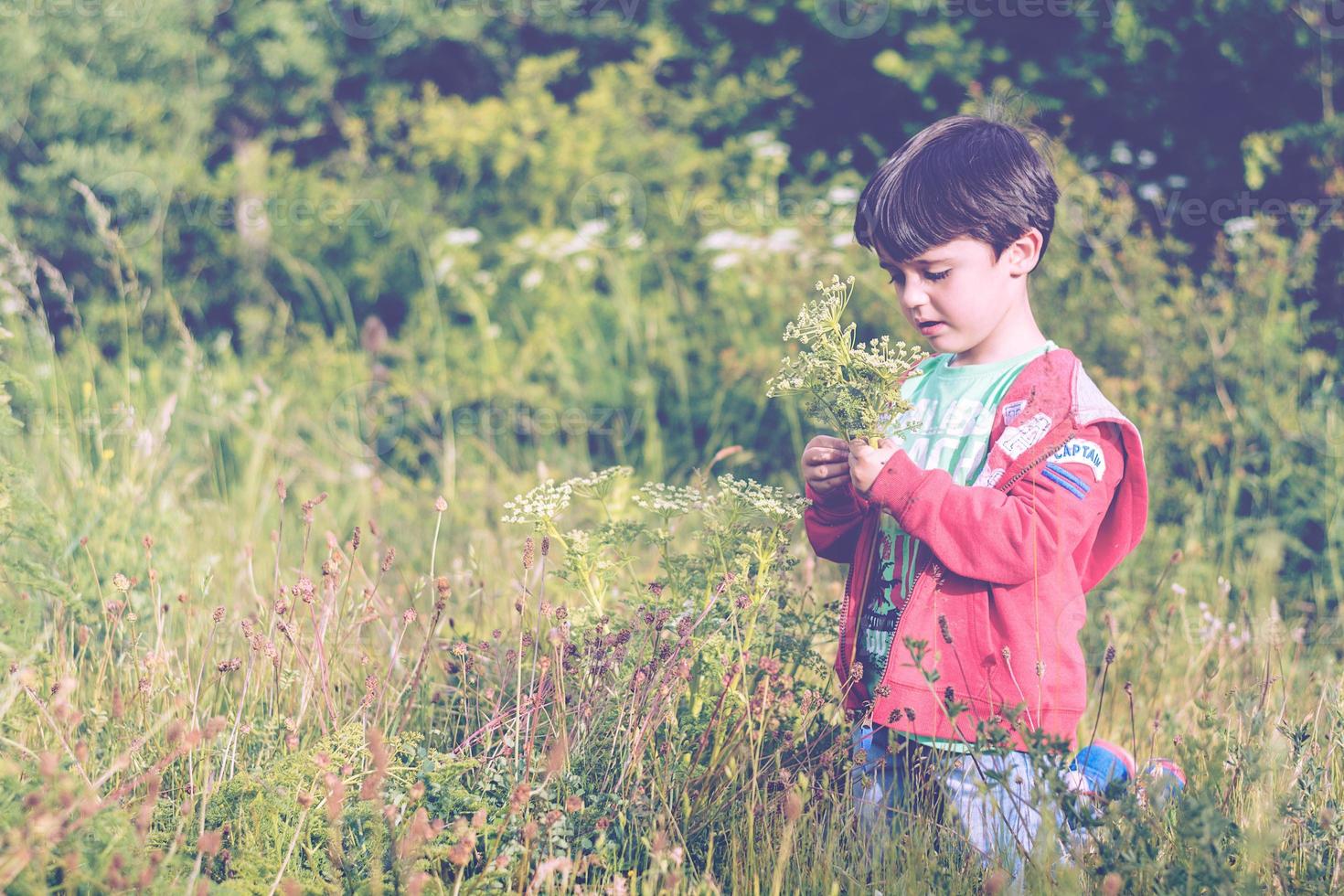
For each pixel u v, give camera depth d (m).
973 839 2.29
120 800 2.08
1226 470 4.50
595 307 6.26
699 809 2.33
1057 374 2.33
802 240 5.71
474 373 6.04
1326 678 3.01
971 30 6.16
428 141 6.94
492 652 2.74
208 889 1.89
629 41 7.58
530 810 2.20
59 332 6.75
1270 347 4.64
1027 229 2.36
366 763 2.30
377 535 2.88
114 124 7.06
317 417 5.89
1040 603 2.27
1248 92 5.70
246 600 3.57
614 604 2.86
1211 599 3.84
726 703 2.42
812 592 2.93
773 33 6.72
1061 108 5.74
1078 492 2.26
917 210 2.33
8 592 2.90
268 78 7.39
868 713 2.43
